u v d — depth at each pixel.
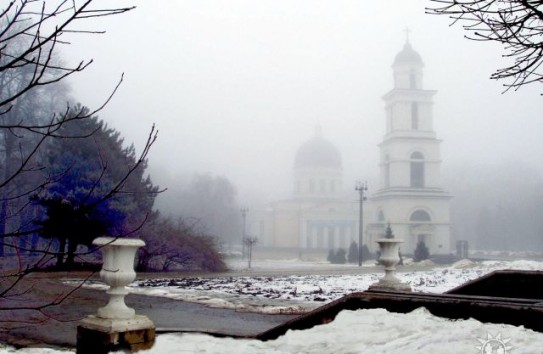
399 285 12.83
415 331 6.52
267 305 14.74
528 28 5.78
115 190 3.76
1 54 3.29
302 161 104.06
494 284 9.80
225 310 13.85
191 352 6.54
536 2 5.55
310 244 96.19
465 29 5.95
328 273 31.19
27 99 34.12
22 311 12.34
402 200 70.19
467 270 33.56
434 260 64.19
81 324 5.91
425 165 72.56
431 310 7.03
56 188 23.73
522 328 5.91
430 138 72.62
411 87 75.25
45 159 26.05
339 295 17.50
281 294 17.77
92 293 16.94
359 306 7.85
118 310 5.86
